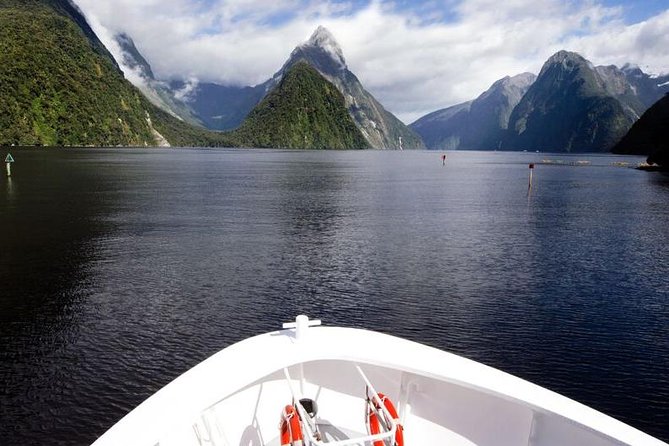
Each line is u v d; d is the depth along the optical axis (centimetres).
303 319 535
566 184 7694
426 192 6141
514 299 1862
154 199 4750
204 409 439
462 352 1405
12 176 7012
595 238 3102
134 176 7538
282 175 8831
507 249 2738
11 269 2186
